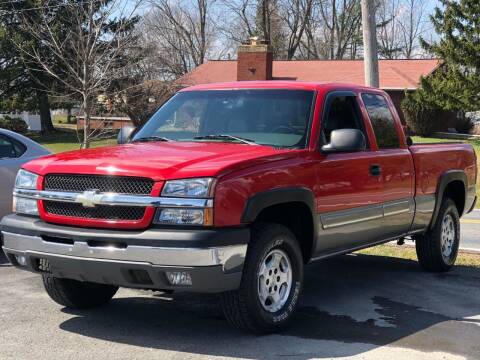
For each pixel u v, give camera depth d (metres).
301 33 59.78
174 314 5.79
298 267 5.37
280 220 5.55
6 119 40.53
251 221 4.81
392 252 9.02
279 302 5.24
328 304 6.21
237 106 6.18
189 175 4.64
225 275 4.64
